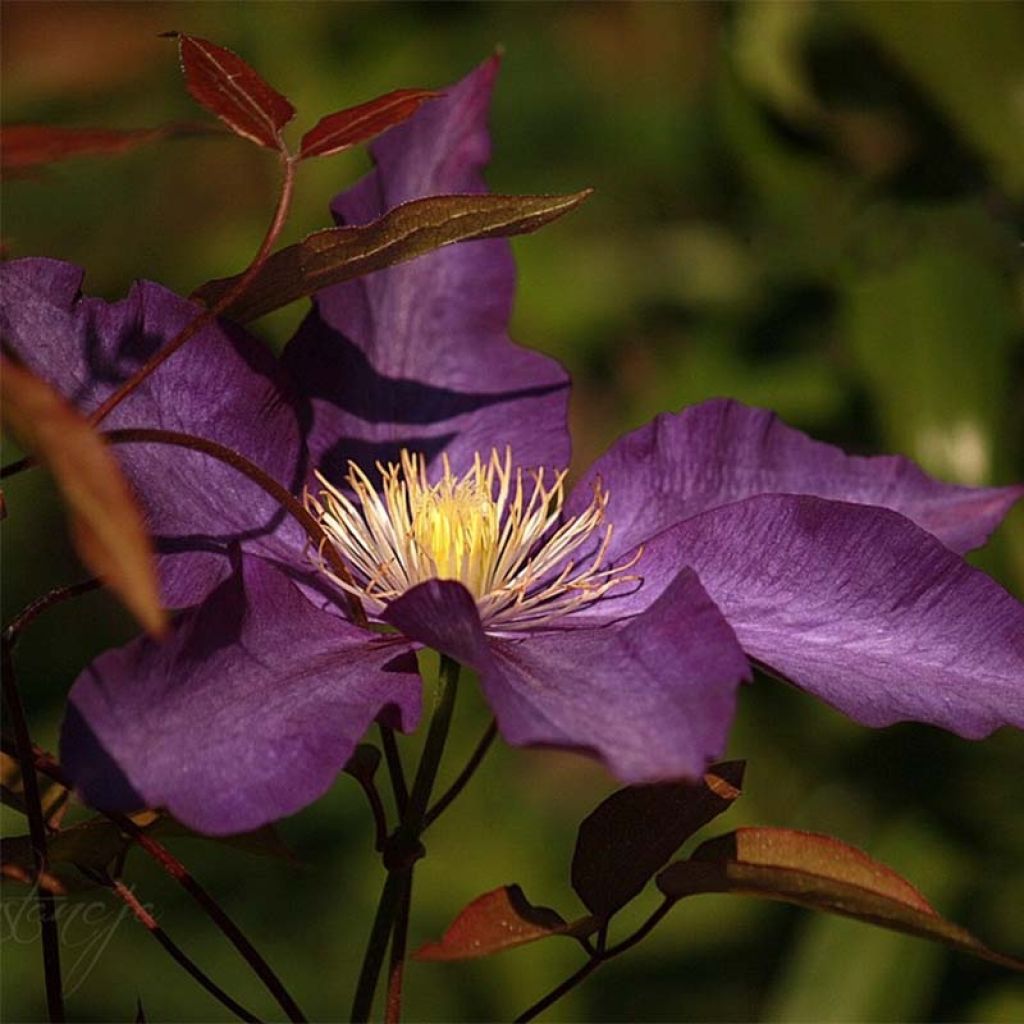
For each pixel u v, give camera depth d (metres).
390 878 0.47
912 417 0.62
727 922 0.75
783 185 0.66
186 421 0.47
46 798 0.48
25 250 0.79
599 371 0.77
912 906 0.45
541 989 0.74
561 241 0.77
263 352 0.48
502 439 0.50
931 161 0.65
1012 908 0.65
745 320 0.68
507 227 0.45
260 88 0.44
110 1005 0.73
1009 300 0.63
